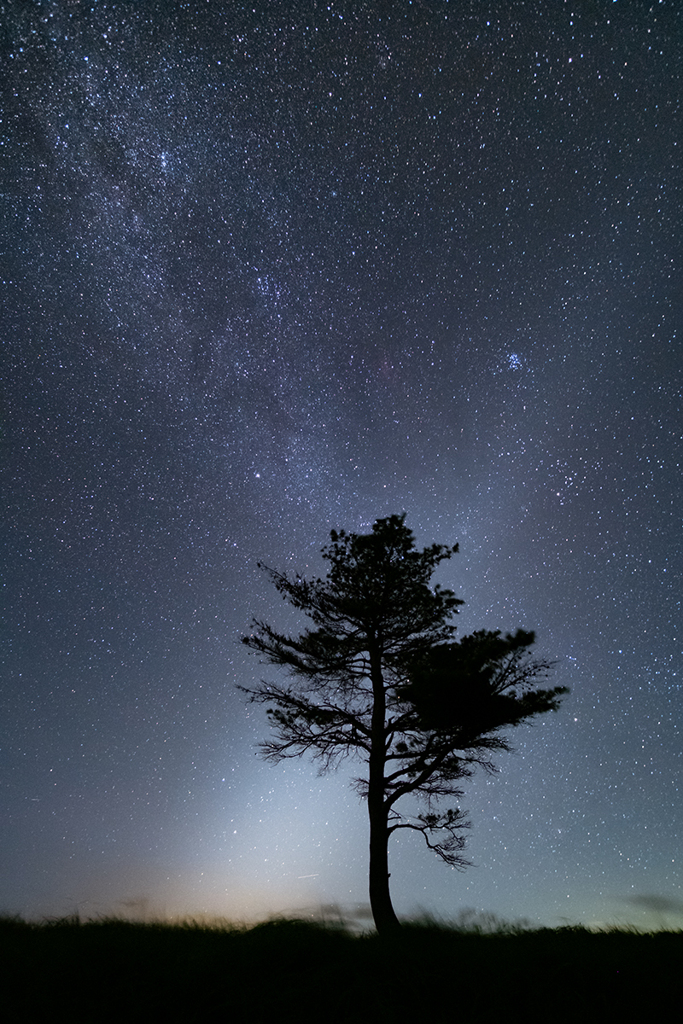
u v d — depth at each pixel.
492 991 6.88
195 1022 6.40
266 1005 6.62
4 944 8.83
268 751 14.74
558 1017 6.40
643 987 6.97
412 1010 6.59
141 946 8.71
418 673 14.12
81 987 7.19
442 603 15.10
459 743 13.95
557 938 9.67
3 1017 6.43
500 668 14.27
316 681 15.16
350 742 14.47
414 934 10.17
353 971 7.46
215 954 8.08
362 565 14.99
